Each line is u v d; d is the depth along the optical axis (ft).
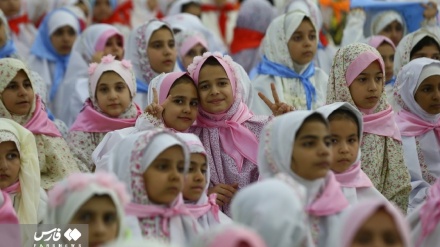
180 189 36.45
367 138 47.14
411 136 49.83
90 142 50.60
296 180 35.81
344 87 47.91
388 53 60.59
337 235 32.40
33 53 71.87
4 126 42.52
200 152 39.11
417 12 69.21
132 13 89.20
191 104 44.70
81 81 63.72
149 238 36.04
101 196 32.45
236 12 89.61
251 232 28.37
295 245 30.81
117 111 50.96
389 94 57.93
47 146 47.39
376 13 70.08
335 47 74.13
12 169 42.34
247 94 49.08
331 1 77.15
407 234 29.84
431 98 49.75
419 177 49.14
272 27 59.67
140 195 36.24
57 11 72.90
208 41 75.41
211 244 28.09
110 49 65.21
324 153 35.42
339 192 36.04
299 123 35.45
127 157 36.60
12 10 78.59
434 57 60.39
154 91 44.06
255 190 31.14
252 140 45.37
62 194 32.71
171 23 74.64
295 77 58.65
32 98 47.88
